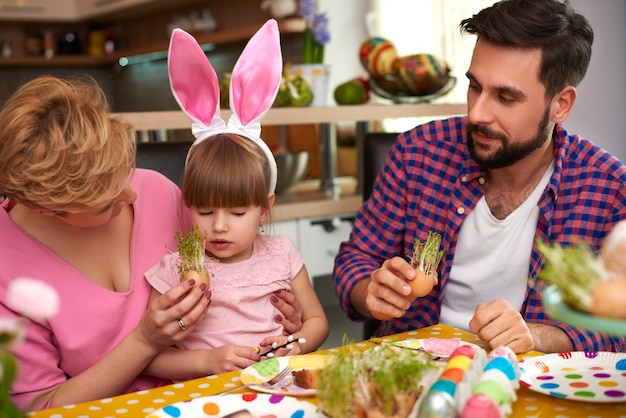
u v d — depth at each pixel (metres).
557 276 0.70
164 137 2.09
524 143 1.32
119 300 1.22
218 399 0.88
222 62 4.00
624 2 2.38
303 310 1.44
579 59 1.32
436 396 0.72
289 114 2.17
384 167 1.62
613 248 0.73
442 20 3.19
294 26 3.01
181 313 1.12
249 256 1.40
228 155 1.30
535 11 1.27
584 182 1.41
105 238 1.25
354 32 3.58
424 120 3.18
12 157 0.99
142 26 4.73
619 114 2.42
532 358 1.01
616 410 0.86
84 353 1.18
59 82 1.09
